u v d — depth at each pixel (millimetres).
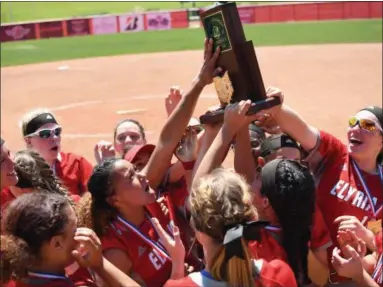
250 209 3852
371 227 5402
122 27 40375
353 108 21375
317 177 5738
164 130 5160
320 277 4941
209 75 5023
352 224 4852
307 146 5559
